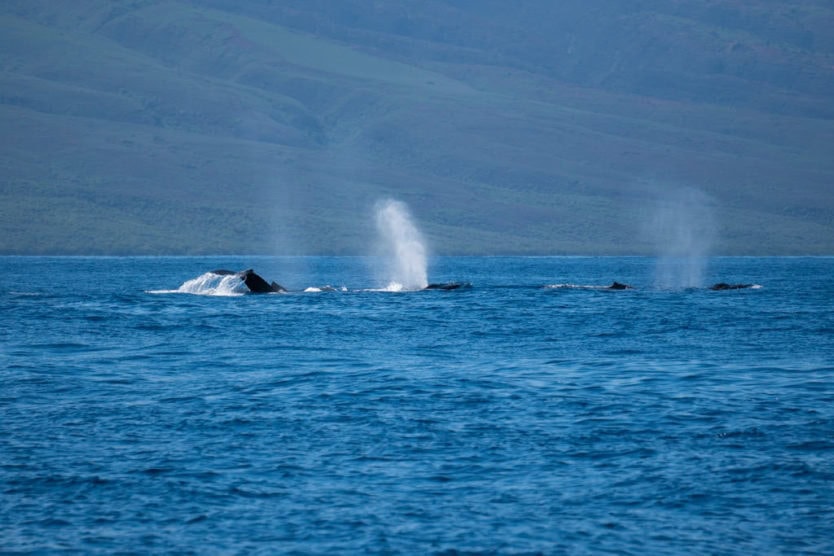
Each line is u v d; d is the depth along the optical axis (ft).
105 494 278.05
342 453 313.32
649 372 455.63
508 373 452.35
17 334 587.27
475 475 293.23
